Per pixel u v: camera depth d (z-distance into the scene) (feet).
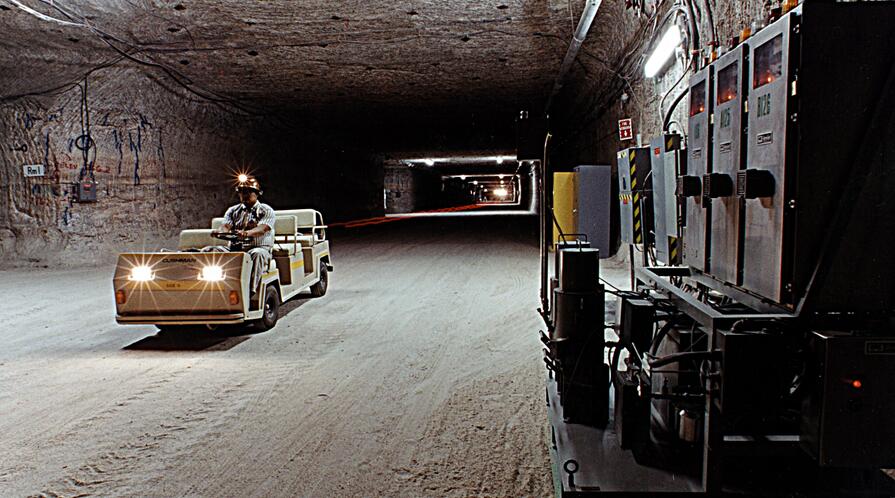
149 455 12.08
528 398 15.16
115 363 18.92
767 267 8.02
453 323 23.93
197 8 32.58
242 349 20.44
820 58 7.07
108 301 30.25
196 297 20.45
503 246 55.77
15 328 24.14
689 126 11.34
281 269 26.07
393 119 80.02
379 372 17.56
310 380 16.90
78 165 45.75
